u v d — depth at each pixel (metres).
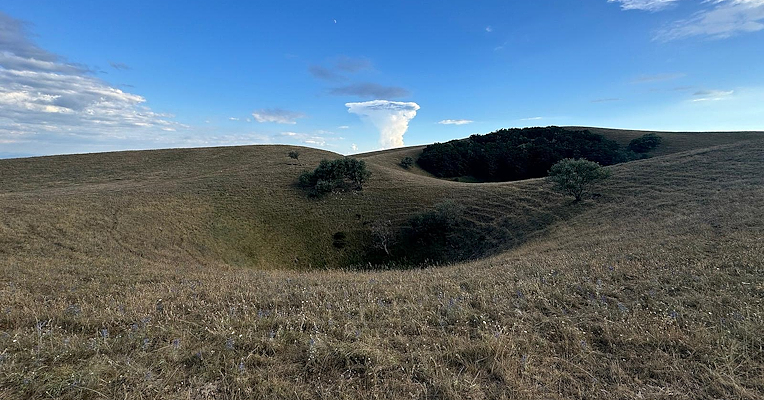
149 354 4.33
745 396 3.51
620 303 5.79
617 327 4.93
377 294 7.17
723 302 5.71
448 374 3.89
